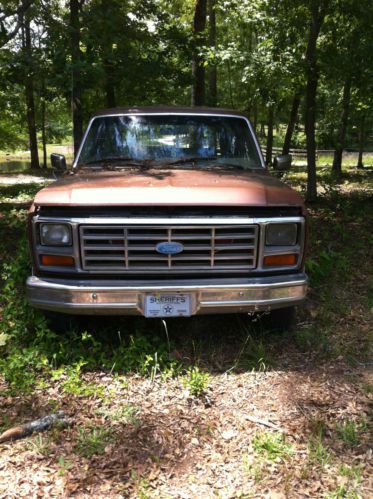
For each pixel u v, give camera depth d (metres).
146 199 3.34
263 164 4.66
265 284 3.47
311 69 8.72
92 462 2.67
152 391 3.37
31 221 3.52
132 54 10.57
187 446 2.81
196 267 3.45
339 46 9.05
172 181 3.70
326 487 2.48
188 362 3.74
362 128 21.03
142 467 2.64
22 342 3.92
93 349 3.75
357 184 14.09
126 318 4.33
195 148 4.68
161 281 3.44
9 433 2.86
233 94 21.97
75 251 3.40
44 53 7.84
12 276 4.82
